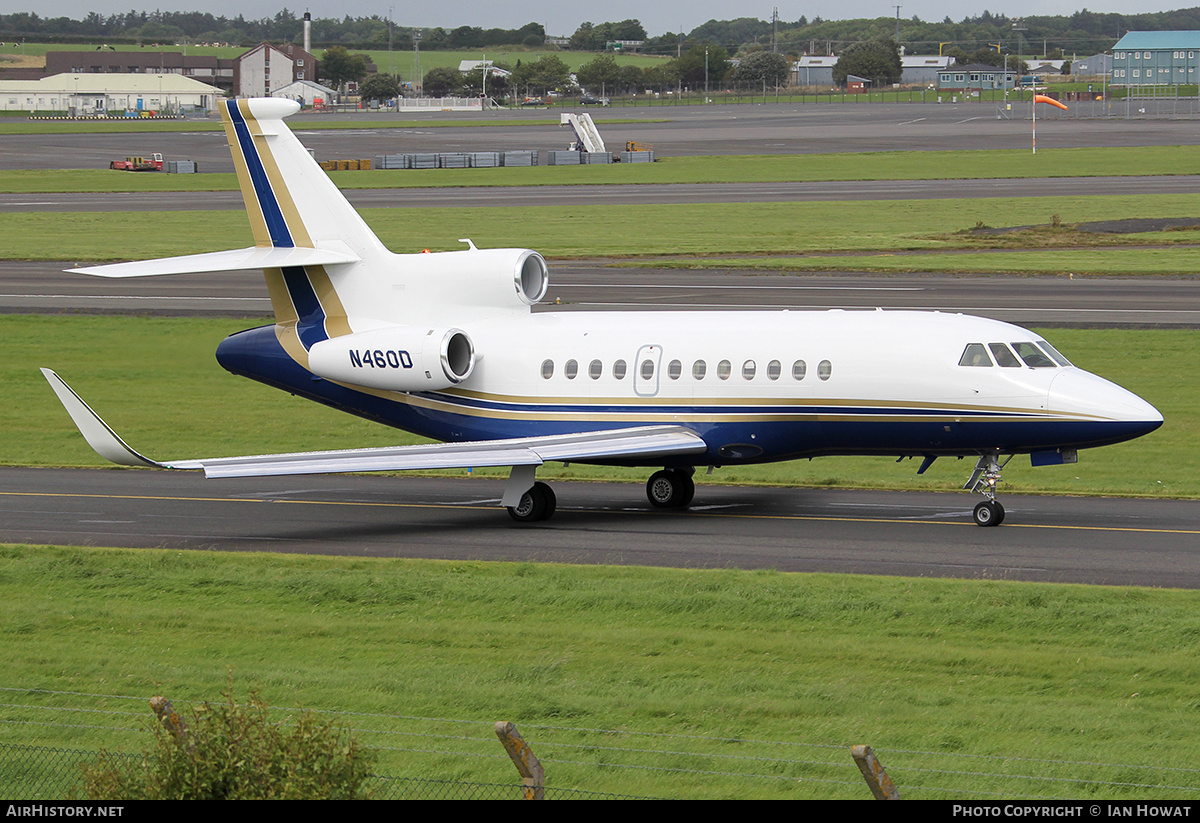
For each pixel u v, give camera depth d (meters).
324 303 131.62
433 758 57.94
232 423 173.50
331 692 67.94
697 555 100.75
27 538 111.62
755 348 116.88
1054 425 106.94
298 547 107.25
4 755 59.72
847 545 103.00
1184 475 133.88
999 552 99.25
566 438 118.62
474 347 126.25
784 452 117.50
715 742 59.81
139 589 91.81
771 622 79.69
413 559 100.12
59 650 77.50
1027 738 59.75
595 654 74.31
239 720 42.91
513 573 94.00
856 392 112.88
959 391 109.81
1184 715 62.59
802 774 55.50
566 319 126.94
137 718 64.69
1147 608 80.12
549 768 56.41
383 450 115.00
